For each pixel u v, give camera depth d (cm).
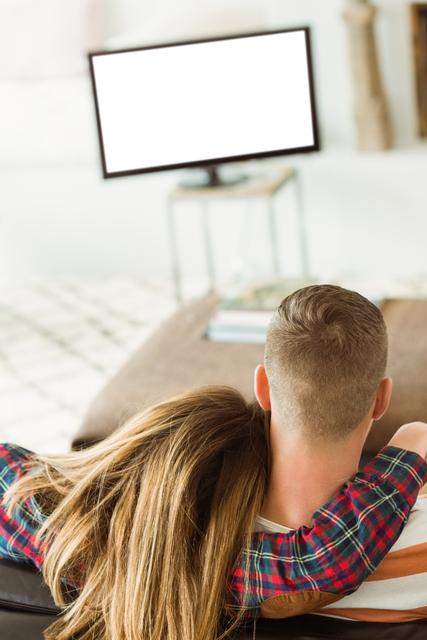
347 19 318
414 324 202
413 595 84
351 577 79
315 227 363
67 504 92
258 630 84
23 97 403
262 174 336
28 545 95
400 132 356
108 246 402
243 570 83
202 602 83
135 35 399
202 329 221
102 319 351
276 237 371
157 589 85
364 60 325
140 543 86
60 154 388
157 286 385
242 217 372
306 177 352
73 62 400
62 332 342
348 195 350
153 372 199
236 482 87
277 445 86
